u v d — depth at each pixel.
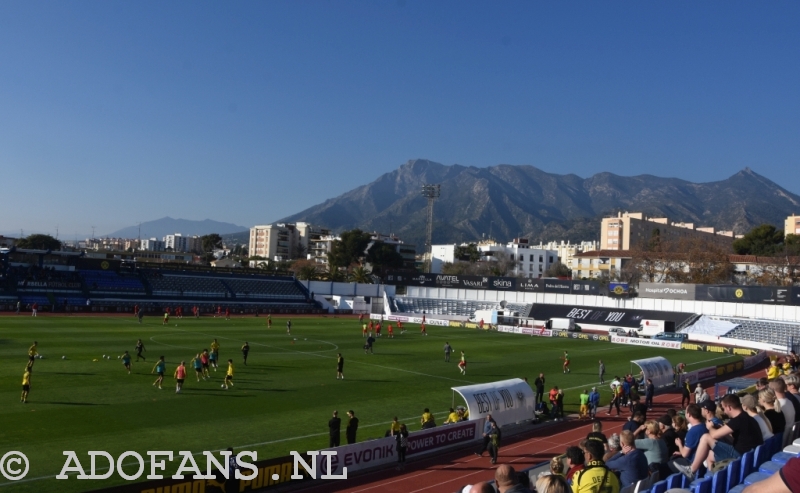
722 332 96.94
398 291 138.12
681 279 131.38
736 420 12.73
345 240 182.00
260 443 28.92
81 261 107.69
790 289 95.75
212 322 89.12
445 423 33.16
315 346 66.38
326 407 37.28
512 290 124.06
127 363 44.28
